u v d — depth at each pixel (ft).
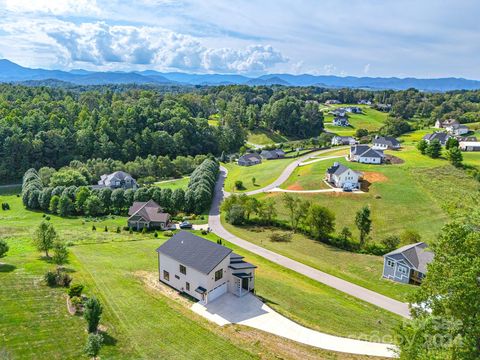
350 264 179.83
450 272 63.67
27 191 285.43
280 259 181.68
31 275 120.98
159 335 95.61
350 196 272.72
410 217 239.50
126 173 353.92
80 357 82.48
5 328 89.25
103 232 217.36
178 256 126.41
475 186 276.82
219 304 117.91
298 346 96.68
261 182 334.03
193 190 278.46
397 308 134.21
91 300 91.40
